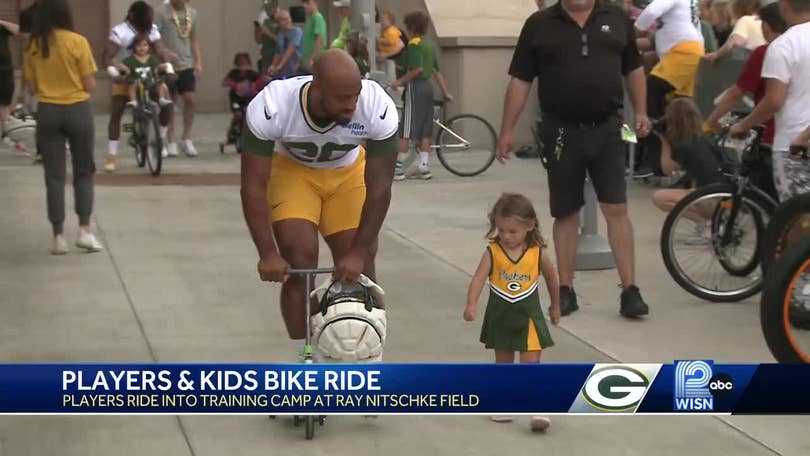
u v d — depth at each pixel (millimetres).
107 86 19594
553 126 6980
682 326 6988
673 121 8352
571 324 7035
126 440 5176
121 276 8203
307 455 5012
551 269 5430
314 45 14250
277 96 4945
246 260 8695
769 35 7551
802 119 6820
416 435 5258
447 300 7633
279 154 5324
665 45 11445
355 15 11648
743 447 5133
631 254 7109
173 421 5402
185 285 7957
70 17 8570
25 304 7453
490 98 15734
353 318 4941
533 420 5258
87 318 7137
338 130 4969
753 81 7555
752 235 7434
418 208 11039
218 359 6316
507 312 5363
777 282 5652
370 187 5074
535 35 6953
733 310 7344
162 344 6602
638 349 6516
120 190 11680
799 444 5160
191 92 14438
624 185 7047
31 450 5059
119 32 12852
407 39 14383
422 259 8852
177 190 11719
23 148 13961
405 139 12719
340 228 5371
